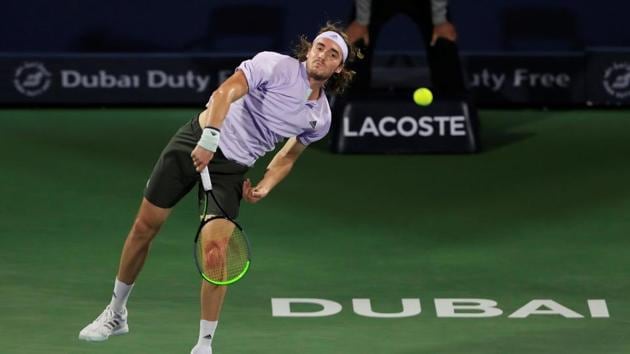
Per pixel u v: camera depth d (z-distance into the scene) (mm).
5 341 20781
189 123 19766
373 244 26469
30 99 37250
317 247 26234
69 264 24938
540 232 27266
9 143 33250
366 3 33250
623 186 30250
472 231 27344
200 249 19953
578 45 37875
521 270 24953
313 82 19453
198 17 37719
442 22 33594
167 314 22312
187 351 20562
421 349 20781
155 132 34844
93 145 33375
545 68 37531
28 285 23656
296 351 20641
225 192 19609
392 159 32719
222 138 19484
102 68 37344
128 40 37844
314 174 31297
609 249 26172
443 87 33750
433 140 33156
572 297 23484
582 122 36125
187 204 28594
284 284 24047
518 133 35062
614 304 23109
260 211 28375
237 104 19484
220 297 19422
